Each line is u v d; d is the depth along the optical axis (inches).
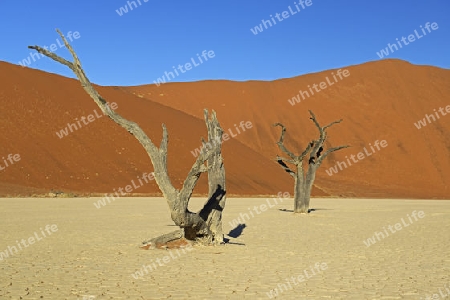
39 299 350.6
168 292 373.7
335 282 412.8
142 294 366.9
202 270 463.2
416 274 448.8
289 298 356.5
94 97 536.4
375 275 443.2
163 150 548.4
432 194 3166.8
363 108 3905.0
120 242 658.8
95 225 888.3
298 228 886.4
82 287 389.1
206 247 604.7
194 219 572.4
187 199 547.5
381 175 3368.6
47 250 585.6
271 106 3946.9
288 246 637.9
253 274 445.1
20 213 1120.8
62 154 2301.9
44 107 2559.1
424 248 627.5
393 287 394.0
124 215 1112.2
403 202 2124.8
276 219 1080.8
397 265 496.7
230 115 3858.3
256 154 3179.1
